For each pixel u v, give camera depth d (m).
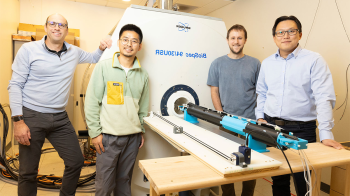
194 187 0.78
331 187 1.46
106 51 1.66
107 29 4.34
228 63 1.85
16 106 1.43
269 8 3.15
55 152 3.22
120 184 1.61
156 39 1.78
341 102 2.29
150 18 1.76
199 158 0.95
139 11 1.74
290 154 1.07
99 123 1.50
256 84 1.88
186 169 0.88
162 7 2.02
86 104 1.49
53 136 1.63
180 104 1.92
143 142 1.71
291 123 1.47
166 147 1.86
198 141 1.10
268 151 1.10
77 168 1.68
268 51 3.20
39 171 2.56
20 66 1.46
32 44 1.50
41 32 3.56
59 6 4.00
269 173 0.88
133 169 1.77
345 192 1.15
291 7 2.83
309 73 1.40
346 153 1.09
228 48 2.03
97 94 1.49
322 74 1.34
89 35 4.23
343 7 2.25
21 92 1.48
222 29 2.02
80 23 4.16
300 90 1.44
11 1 3.35
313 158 1.02
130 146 1.57
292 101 1.46
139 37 1.54
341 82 2.28
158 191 0.73
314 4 2.54
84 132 2.77
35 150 1.53
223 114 1.33
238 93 1.82
